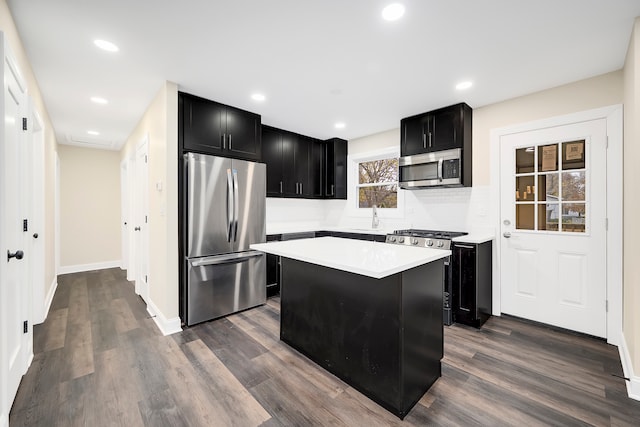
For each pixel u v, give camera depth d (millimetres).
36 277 2834
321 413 1606
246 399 1724
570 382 1871
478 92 2826
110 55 2168
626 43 2002
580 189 2576
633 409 1617
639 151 1718
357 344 1810
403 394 1575
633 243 1777
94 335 2584
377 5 1630
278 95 2912
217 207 2969
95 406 1658
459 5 1626
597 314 2486
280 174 4113
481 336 2551
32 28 1821
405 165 3490
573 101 2598
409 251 1988
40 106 2789
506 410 1616
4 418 1417
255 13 1699
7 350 1558
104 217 5387
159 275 2820
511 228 2971
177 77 2531
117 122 3781
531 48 2074
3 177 1415
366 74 2477
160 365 2092
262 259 3389
